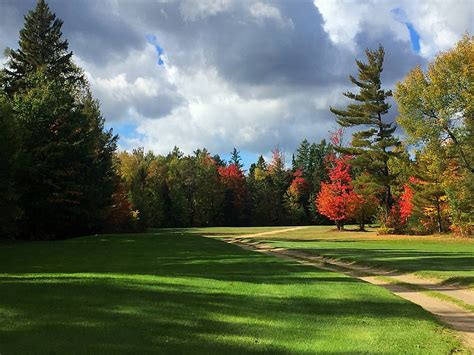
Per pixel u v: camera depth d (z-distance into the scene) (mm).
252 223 105000
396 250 29406
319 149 134750
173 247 28047
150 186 89875
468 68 38062
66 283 12570
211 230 66312
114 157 66750
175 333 7832
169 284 13188
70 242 30078
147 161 98688
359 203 58375
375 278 17922
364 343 7742
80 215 39031
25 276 14359
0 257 21016
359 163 54438
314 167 121875
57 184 36656
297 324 8961
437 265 20234
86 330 7711
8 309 9047
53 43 51219
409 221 52844
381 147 52969
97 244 28750
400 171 53531
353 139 55062
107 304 9875
